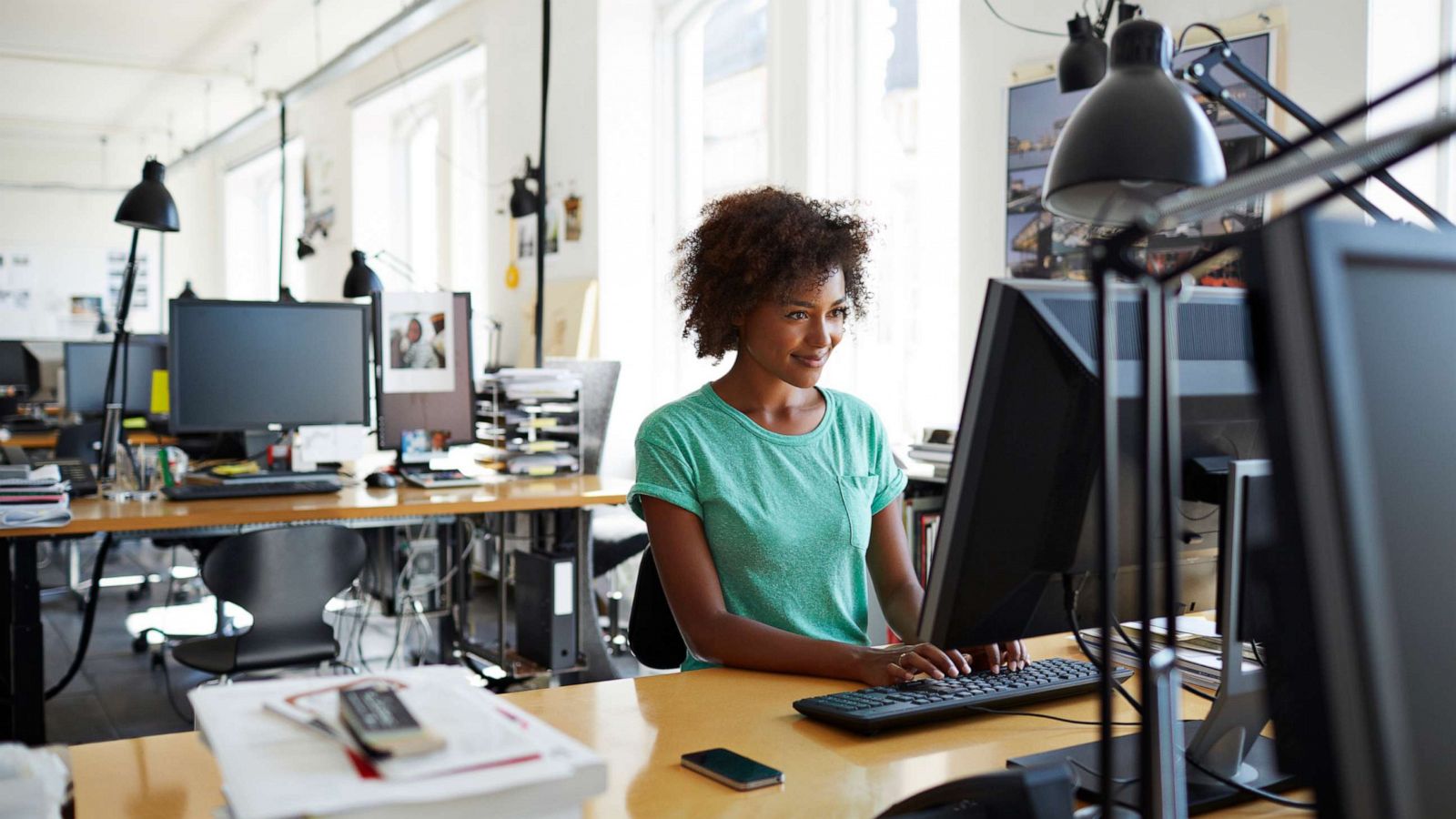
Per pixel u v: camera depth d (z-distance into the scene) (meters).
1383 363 0.51
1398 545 0.50
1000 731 1.25
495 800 0.77
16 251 10.86
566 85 5.55
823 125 4.28
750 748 1.18
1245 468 1.06
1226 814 1.06
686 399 1.68
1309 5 2.56
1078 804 1.05
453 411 3.66
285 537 2.69
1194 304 1.09
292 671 3.93
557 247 5.68
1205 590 1.23
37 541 2.76
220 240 11.57
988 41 3.34
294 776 0.76
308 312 3.48
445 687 0.95
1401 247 0.53
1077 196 1.13
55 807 0.90
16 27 7.53
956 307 3.77
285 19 7.32
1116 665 1.42
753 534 1.60
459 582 3.95
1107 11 2.47
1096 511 1.07
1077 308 1.02
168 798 1.01
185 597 5.38
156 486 3.36
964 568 1.05
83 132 10.77
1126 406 1.04
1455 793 0.49
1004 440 1.02
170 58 8.29
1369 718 0.48
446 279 7.23
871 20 4.21
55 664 4.27
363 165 8.13
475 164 7.03
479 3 6.41
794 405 1.71
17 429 6.45
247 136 10.62
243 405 3.39
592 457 3.94
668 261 5.36
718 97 5.08
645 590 1.75
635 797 1.04
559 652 3.51
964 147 3.43
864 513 1.67
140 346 5.64
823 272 1.61
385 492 3.32
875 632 3.24
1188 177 1.03
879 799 1.04
